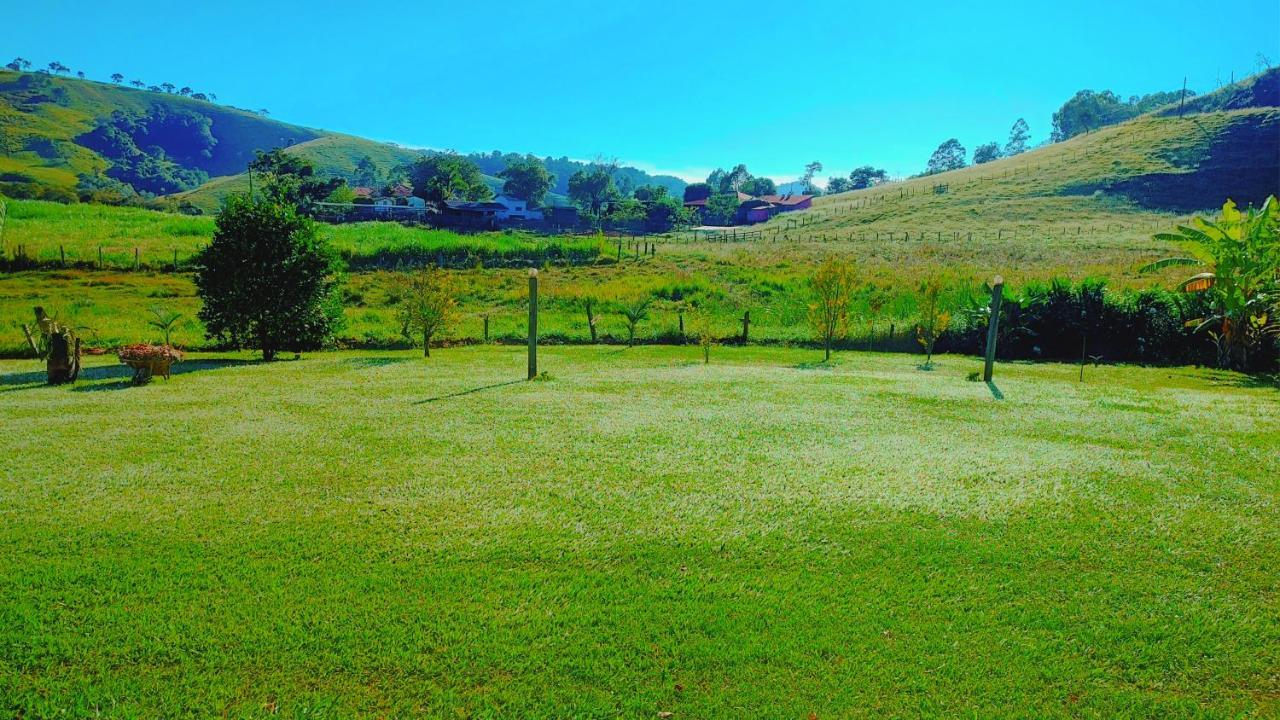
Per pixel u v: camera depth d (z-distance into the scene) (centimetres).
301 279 1697
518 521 571
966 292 2228
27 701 343
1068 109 15512
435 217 7731
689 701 350
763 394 1152
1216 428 906
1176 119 9856
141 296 2733
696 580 470
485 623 416
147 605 430
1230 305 1653
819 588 459
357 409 1012
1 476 674
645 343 2156
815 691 357
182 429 876
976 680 366
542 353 1878
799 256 4456
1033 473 701
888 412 1008
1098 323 1838
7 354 1670
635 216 8681
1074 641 400
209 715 337
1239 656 385
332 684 361
